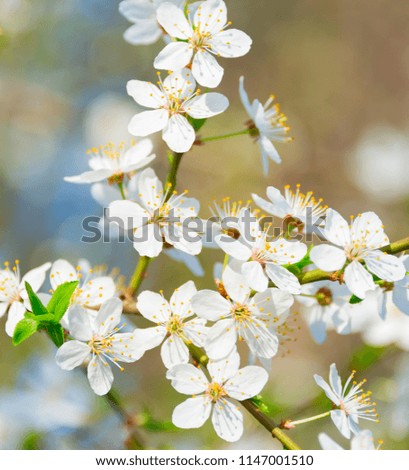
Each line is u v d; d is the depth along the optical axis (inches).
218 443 20.3
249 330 15.3
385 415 21.2
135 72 30.7
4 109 29.1
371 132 33.1
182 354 15.3
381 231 15.7
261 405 15.3
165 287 26.6
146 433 19.2
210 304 15.2
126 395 20.8
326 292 16.7
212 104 15.8
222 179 30.6
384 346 19.8
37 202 28.3
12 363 22.1
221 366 15.1
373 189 31.9
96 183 17.0
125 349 15.3
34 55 29.6
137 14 17.6
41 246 27.7
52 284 16.2
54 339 15.3
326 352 27.9
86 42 30.3
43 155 29.0
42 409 19.7
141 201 16.3
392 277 15.5
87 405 19.7
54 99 29.6
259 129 16.8
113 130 28.7
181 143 15.7
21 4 29.0
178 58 15.9
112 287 16.1
